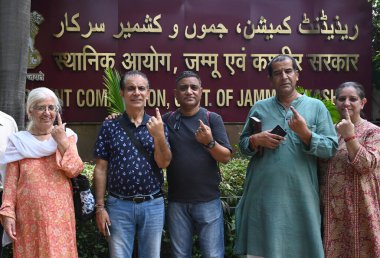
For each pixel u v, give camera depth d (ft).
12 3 15.67
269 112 10.87
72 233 9.68
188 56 23.21
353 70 24.00
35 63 22.43
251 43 23.54
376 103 24.86
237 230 11.20
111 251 10.28
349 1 24.06
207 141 10.28
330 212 10.41
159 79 23.07
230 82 23.40
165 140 10.06
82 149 22.56
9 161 9.59
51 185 9.54
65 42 22.65
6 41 15.60
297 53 23.80
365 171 10.01
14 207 9.52
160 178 10.48
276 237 10.27
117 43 22.90
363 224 10.14
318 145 10.03
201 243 10.75
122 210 10.21
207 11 23.41
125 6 23.00
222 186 13.94
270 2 23.73
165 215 11.34
